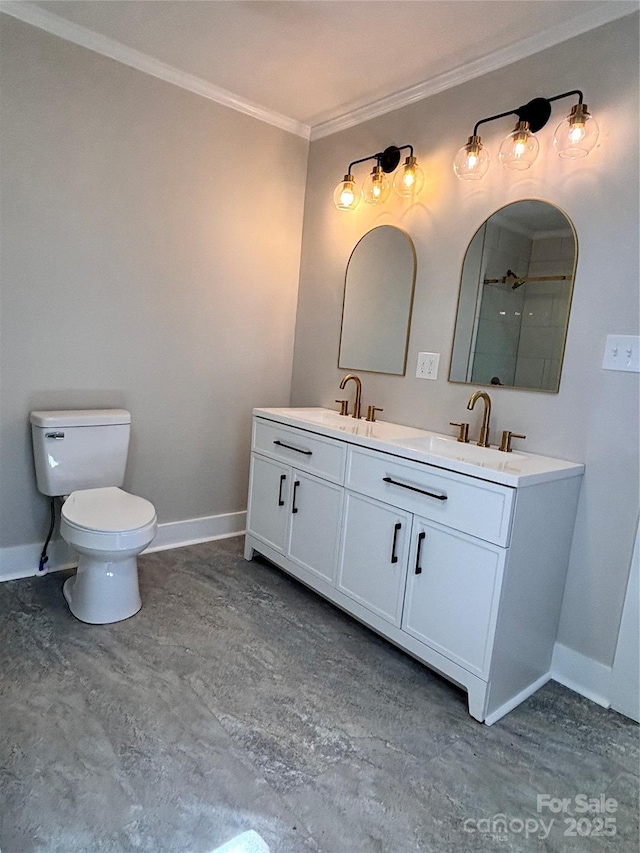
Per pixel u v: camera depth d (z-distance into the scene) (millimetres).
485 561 1623
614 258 1738
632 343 1699
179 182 2525
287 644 2012
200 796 1303
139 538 1970
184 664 1832
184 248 2600
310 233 2982
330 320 2881
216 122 2590
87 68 2188
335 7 1820
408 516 1861
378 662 1942
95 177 2283
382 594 1978
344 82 2369
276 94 2541
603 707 1789
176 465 2787
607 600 1795
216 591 2383
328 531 2213
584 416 1833
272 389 3096
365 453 2023
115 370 2486
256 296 2916
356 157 2674
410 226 2418
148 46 2201
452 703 1743
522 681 1798
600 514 1801
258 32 2020
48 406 2322
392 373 2529
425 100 2324
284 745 1499
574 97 1814
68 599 2129
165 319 2602
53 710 1554
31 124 2100
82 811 1234
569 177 1846
